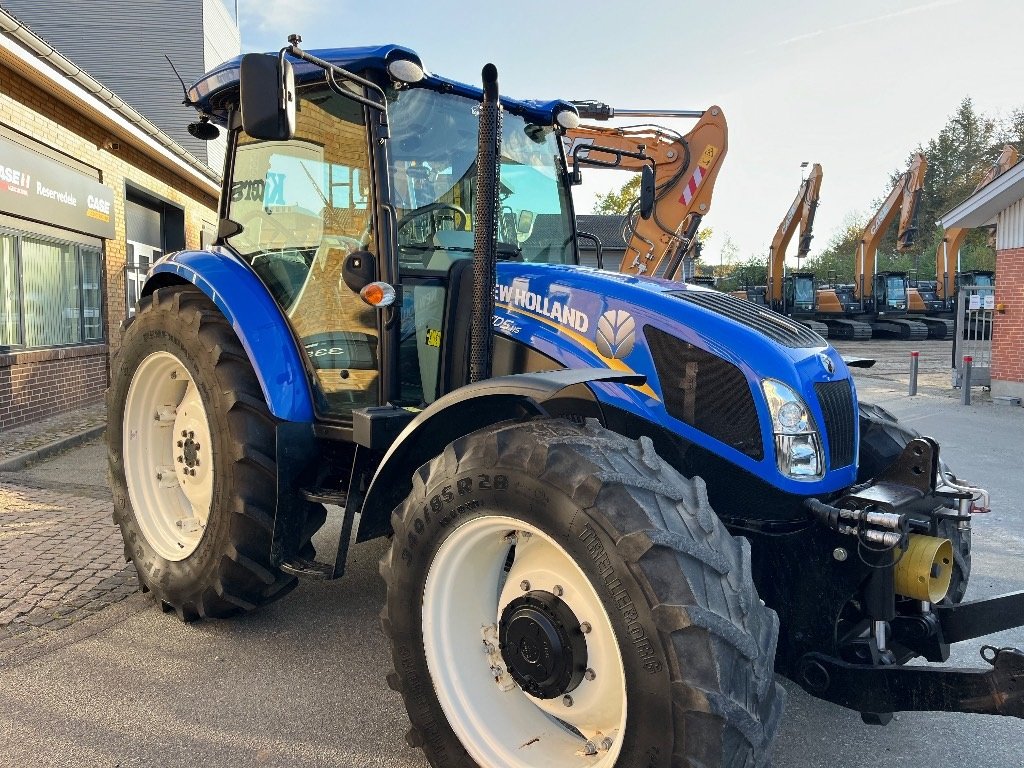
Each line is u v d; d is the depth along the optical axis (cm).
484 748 239
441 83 334
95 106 938
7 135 818
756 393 271
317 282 345
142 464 402
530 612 230
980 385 1467
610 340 294
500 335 317
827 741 287
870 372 1783
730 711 192
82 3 2186
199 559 353
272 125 275
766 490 270
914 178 2709
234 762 265
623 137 925
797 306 3097
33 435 807
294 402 340
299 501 336
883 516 244
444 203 340
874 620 256
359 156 325
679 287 318
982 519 590
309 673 328
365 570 451
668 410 284
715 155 931
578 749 236
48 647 348
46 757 266
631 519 206
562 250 402
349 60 312
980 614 266
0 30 733
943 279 3234
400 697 310
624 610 202
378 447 301
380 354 320
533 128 391
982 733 293
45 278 919
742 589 209
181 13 2200
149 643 354
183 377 384
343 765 265
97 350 1045
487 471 229
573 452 219
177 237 1439
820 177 2827
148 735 280
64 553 467
